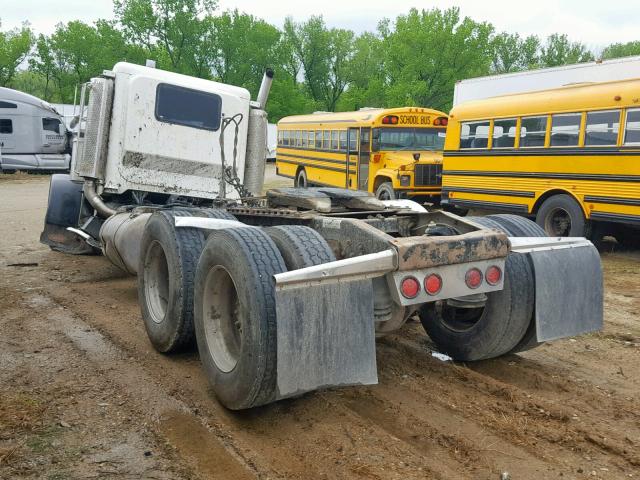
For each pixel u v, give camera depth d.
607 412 4.20
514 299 4.51
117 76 7.30
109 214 7.57
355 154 17.30
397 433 3.84
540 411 4.14
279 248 3.97
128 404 4.19
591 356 5.44
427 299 3.85
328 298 3.56
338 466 3.41
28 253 9.85
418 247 3.78
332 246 4.51
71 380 4.59
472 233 4.10
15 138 26.61
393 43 47.62
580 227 11.13
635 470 3.43
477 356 4.91
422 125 16.61
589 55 61.88
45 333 5.74
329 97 68.88
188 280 4.76
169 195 7.93
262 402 3.77
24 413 4.01
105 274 8.30
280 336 3.44
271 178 29.42
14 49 57.00
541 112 11.84
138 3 54.59
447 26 46.38
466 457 3.54
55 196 8.95
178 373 4.76
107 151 7.44
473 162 13.62
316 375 3.53
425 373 4.83
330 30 65.88
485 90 16.84
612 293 8.20
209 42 57.69
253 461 3.47
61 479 3.27
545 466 3.46
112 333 5.73
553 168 11.60
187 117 7.58
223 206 6.97
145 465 3.42
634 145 10.10
